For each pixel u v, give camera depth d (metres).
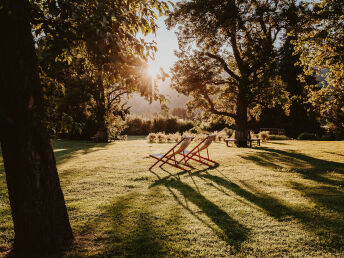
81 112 25.50
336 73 12.34
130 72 2.85
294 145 17.33
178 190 5.79
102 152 13.46
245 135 17.33
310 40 13.00
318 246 3.18
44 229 2.97
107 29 2.54
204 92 17.75
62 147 17.28
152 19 3.53
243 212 4.36
